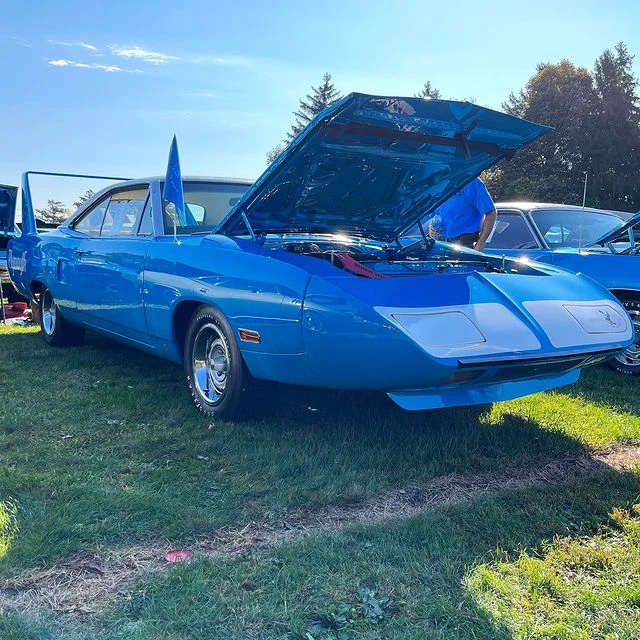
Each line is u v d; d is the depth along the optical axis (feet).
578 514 9.52
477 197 19.08
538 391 11.65
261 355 11.62
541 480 10.78
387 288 10.57
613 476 10.78
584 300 12.30
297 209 13.98
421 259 15.65
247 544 8.61
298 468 10.91
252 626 6.84
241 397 12.62
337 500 9.91
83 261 17.70
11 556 7.95
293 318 10.78
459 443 12.03
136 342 15.99
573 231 20.88
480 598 7.36
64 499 9.57
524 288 11.82
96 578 7.71
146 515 9.22
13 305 30.42
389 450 11.67
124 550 8.33
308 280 10.73
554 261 19.22
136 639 6.58
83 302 17.95
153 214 15.44
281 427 12.80
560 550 8.45
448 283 11.21
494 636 6.72
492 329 10.44
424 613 7.08
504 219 21.45
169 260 13.89
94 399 14.93
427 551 8.32
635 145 126.52
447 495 10.18
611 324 11.99
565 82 129.90
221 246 12.76
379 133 11.82
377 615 7.04
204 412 13.55
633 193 126.62
